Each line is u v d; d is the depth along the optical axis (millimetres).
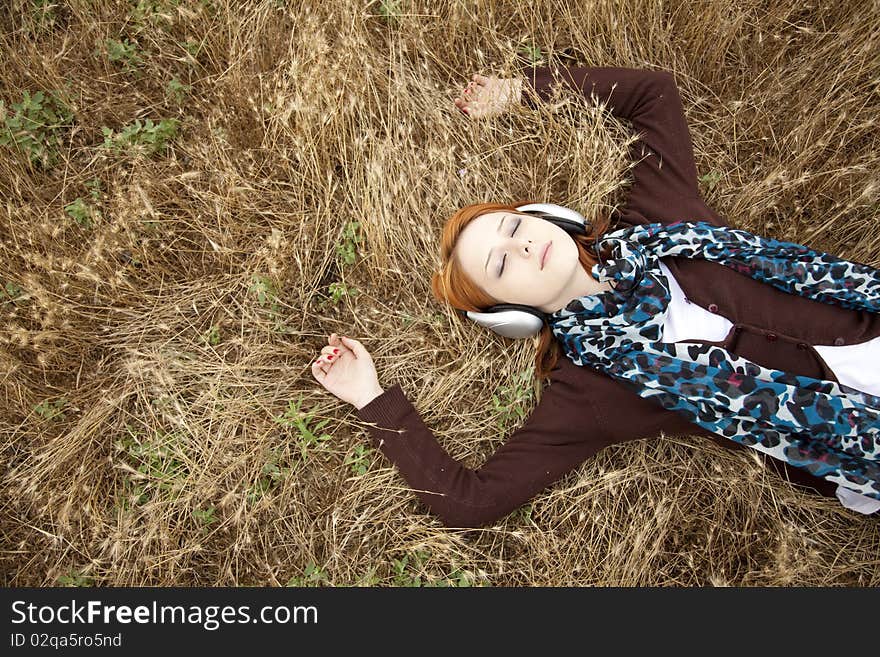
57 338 2250
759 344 2010
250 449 2283
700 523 2393
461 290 2236
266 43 2484
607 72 2439
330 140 2402
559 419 2125
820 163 2520
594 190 2416
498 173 2480
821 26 2625
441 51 2574
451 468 2170
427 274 2418
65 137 2453
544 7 2551
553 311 2201
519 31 2615
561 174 2504
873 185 2322
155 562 2207
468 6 2500
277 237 2250
